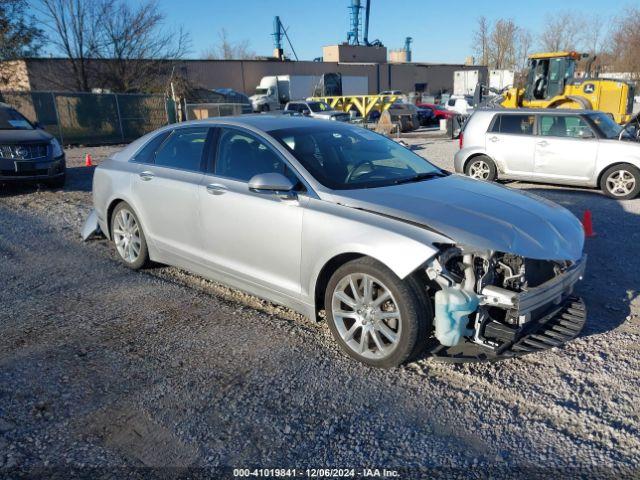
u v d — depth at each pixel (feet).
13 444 9.15
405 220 10.98
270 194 12.88
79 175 41.98
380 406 10.12
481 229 10.64
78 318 14.26
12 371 11.53
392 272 10.70
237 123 14.61
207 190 14.29
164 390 10.77
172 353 12.27
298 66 165.58
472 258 10.37
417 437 9.25
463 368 11.35
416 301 10.56
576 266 11.76
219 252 14.39
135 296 15.78
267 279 13.28
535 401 10.18
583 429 9.37
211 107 84.69
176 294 15.88
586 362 11.52
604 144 30.63
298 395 10.53
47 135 34.63
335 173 12.97
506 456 8.77
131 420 9.82
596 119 31.89
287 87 126.41
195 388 10.82
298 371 11.40
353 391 10.62
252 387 10.84
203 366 11.68
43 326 13.79
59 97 71.10
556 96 59.00
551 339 11.06
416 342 10.70
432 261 10.34
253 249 13.37
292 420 9.76
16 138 32.53
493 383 10.81
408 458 8.77
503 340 10.67
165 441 9.24
